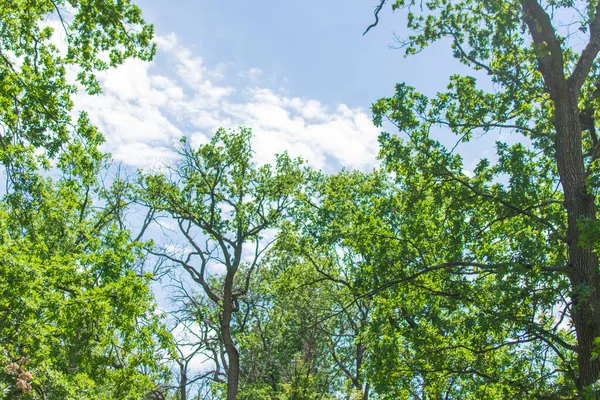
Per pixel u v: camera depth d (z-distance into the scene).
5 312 11.23
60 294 12.99
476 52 13.28
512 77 12.80
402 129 13.05
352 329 27.47
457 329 13.94
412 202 13.93
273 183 26.45
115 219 26.28
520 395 11.69
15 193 12.25
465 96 13.32
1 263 11.32
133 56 13.20
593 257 10.79
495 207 13.03
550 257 13.30
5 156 11.62
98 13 12.23
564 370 11.48
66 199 14.07
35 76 11.86
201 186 26.75
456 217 13.76
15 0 11.79
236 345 28.83
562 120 11.73
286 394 22.44
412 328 14.77
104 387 13.77
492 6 12.88
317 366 25.56
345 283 22.06
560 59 11.64
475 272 12.61
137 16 12.84
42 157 12.74
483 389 13.69
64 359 13.23
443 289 14.10
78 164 12.90
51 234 16.64
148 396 25.80
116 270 14.27
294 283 23.72
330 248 22.70
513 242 13.88
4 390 9.98
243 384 28.52
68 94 12.45
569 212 11.30
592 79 13.51
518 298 11.41
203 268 26.31
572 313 10.94
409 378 14.32
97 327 13.46
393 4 12.16
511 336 12.27
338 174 24.64
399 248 14.55
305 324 26.52
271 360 28.61
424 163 12.92
